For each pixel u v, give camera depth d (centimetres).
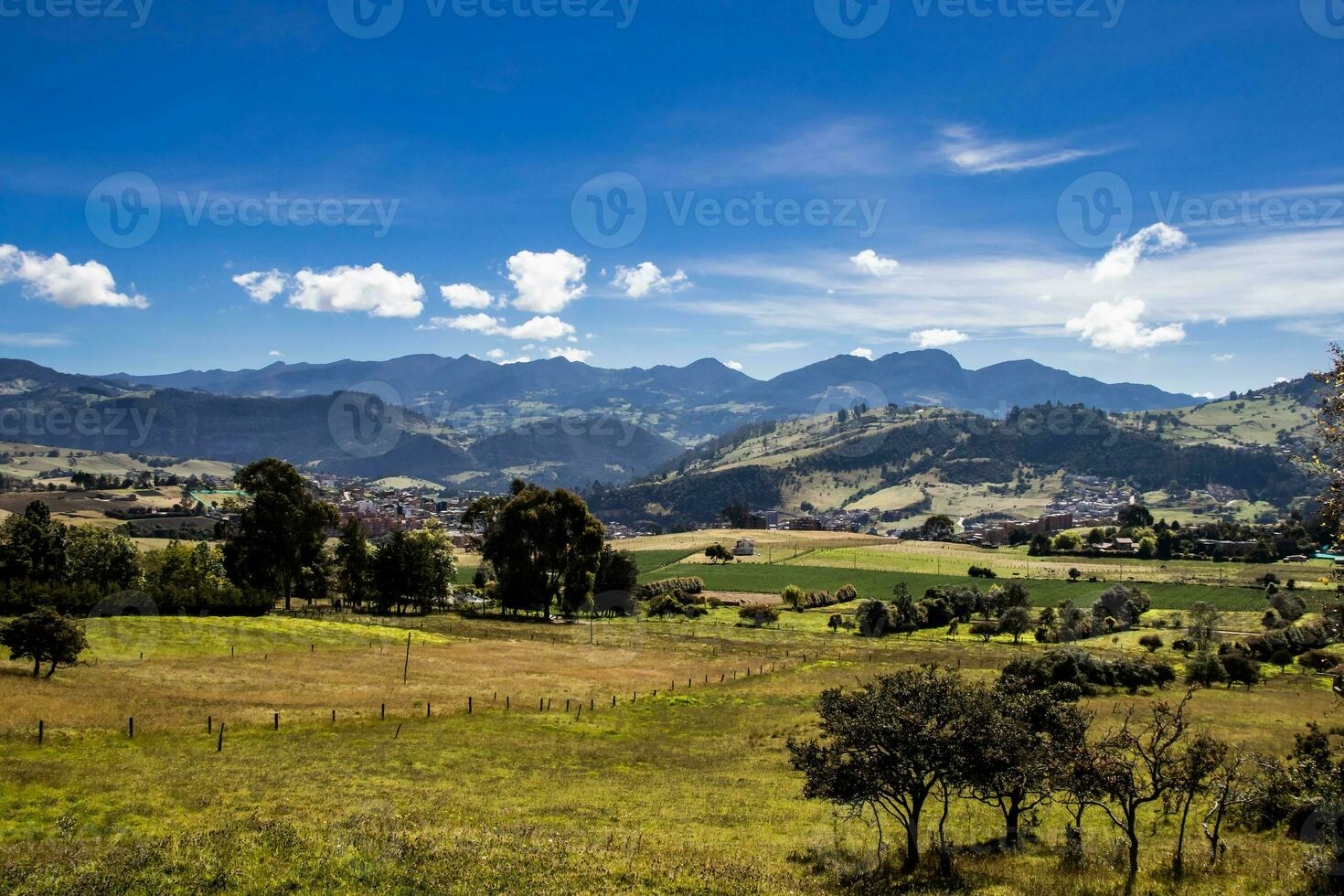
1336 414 1962
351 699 4459
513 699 4966
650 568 16912
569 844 2088
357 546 9588
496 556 9394
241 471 8662
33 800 2400
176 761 3016
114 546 8462
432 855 1820
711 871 1866
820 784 2069
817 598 13100
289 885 1574
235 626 6825
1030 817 2719
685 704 5334
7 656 4569
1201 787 2050
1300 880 1747
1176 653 8894
